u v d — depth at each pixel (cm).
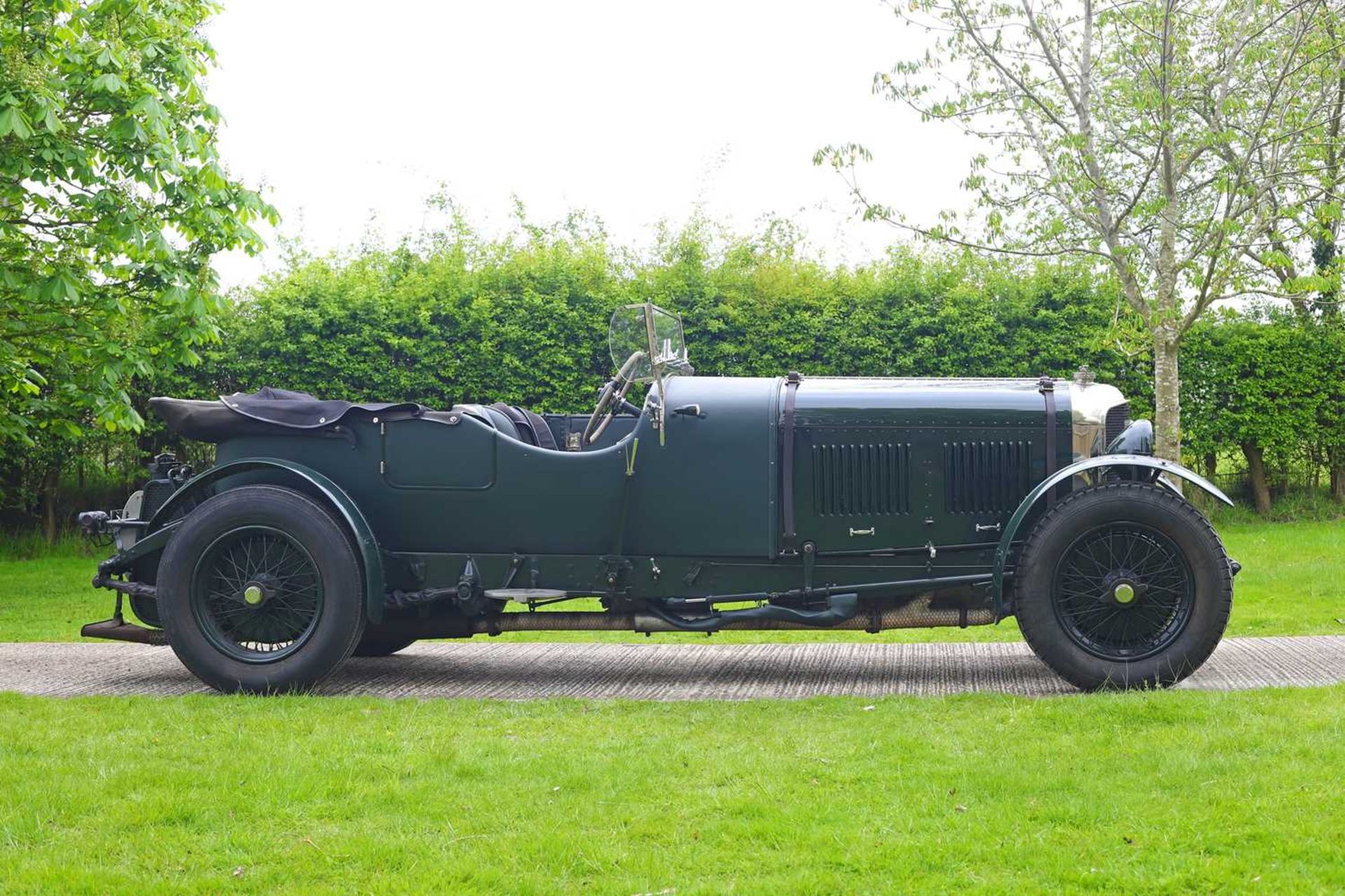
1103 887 312
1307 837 338
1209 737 438
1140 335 987
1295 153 945
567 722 504
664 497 590
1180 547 545
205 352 1258
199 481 605
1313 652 642
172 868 340
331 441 611
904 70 980
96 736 482
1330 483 1462
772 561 592
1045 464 586
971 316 1319
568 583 599
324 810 385
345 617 578
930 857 334
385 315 1279
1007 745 446
